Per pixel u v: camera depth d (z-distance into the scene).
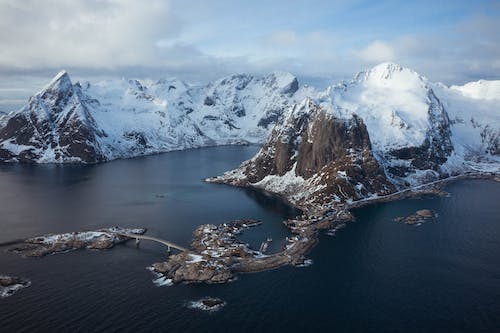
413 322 173.88
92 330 166.38
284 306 186.62
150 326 169.75
